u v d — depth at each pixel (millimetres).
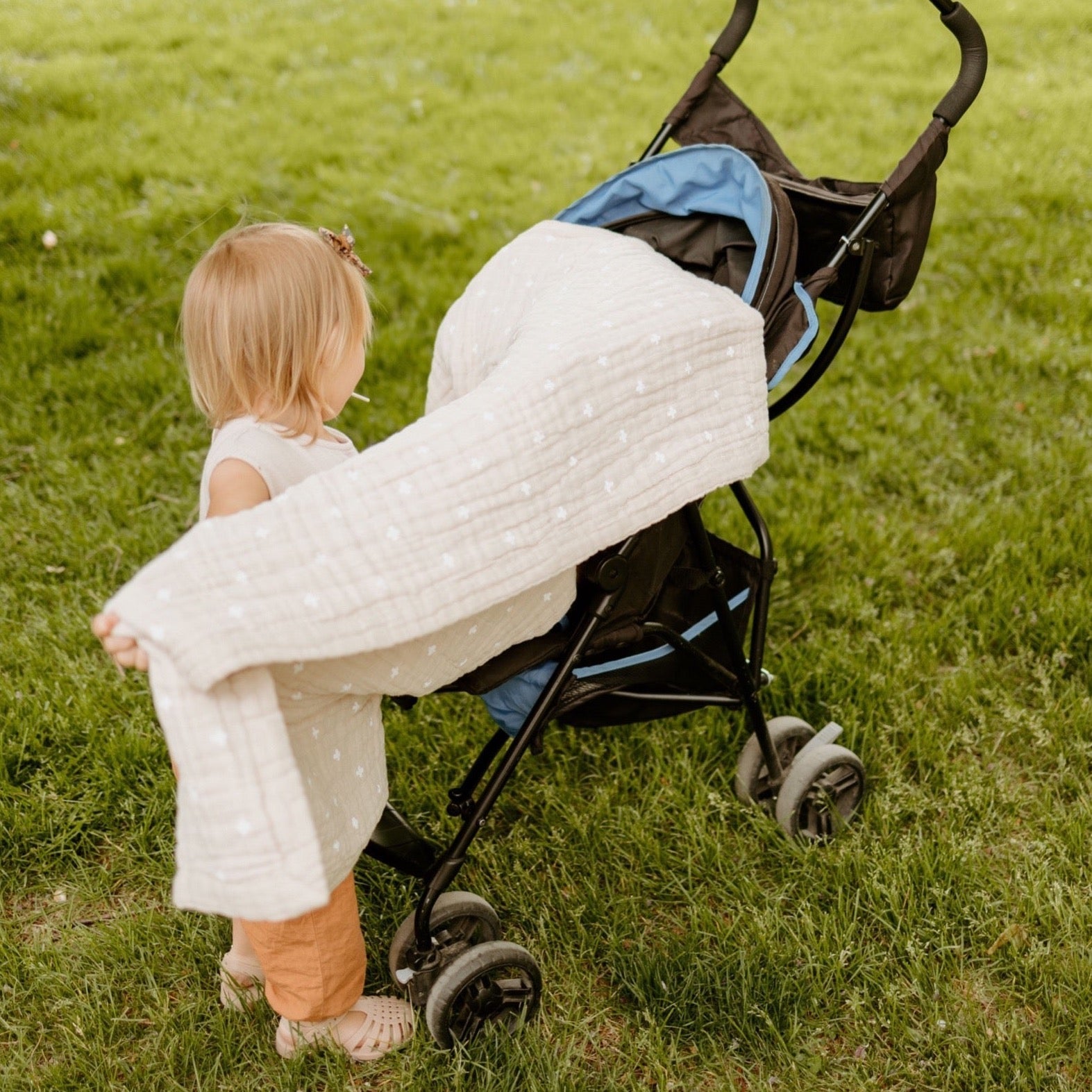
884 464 3742
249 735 1424
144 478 3578
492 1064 2029
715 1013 2143
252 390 1794
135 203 5266
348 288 1845
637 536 1928
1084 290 4699
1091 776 2660
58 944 2279
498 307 2152
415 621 1527
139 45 7457
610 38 7820
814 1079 2057
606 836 2500
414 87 6906
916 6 8609
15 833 2455
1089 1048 2082
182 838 1444
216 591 1410
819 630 3119
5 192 5246
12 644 2928
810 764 2461
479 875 2430
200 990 2176
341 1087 2006
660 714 2314
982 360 4270
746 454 1920
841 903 2299
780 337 2043
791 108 6680
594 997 2225
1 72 6586
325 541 1483
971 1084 2014
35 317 4262
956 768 2670
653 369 1798
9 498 3465
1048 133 6473
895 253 2221
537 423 1653
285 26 7891
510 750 2004
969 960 2260
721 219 2234
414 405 3973
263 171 5660
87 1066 2029
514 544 1619
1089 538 3334
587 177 5812
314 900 1427
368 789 1812
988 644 3061
